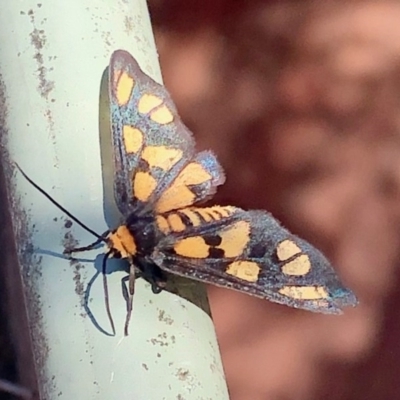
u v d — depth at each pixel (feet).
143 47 0.62
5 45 0.60
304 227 0.92
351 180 0.94
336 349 0.87
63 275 0.57
